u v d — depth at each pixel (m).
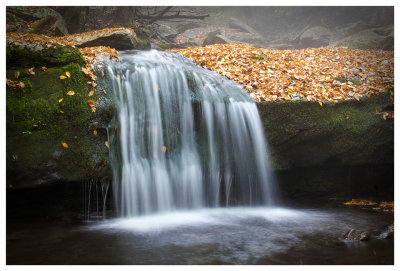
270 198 6.39
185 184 5.70
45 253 3.65
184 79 6.10
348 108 7.04
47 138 4.88
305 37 20.73
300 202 6.66
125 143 5.32
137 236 4.29
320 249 3.86
